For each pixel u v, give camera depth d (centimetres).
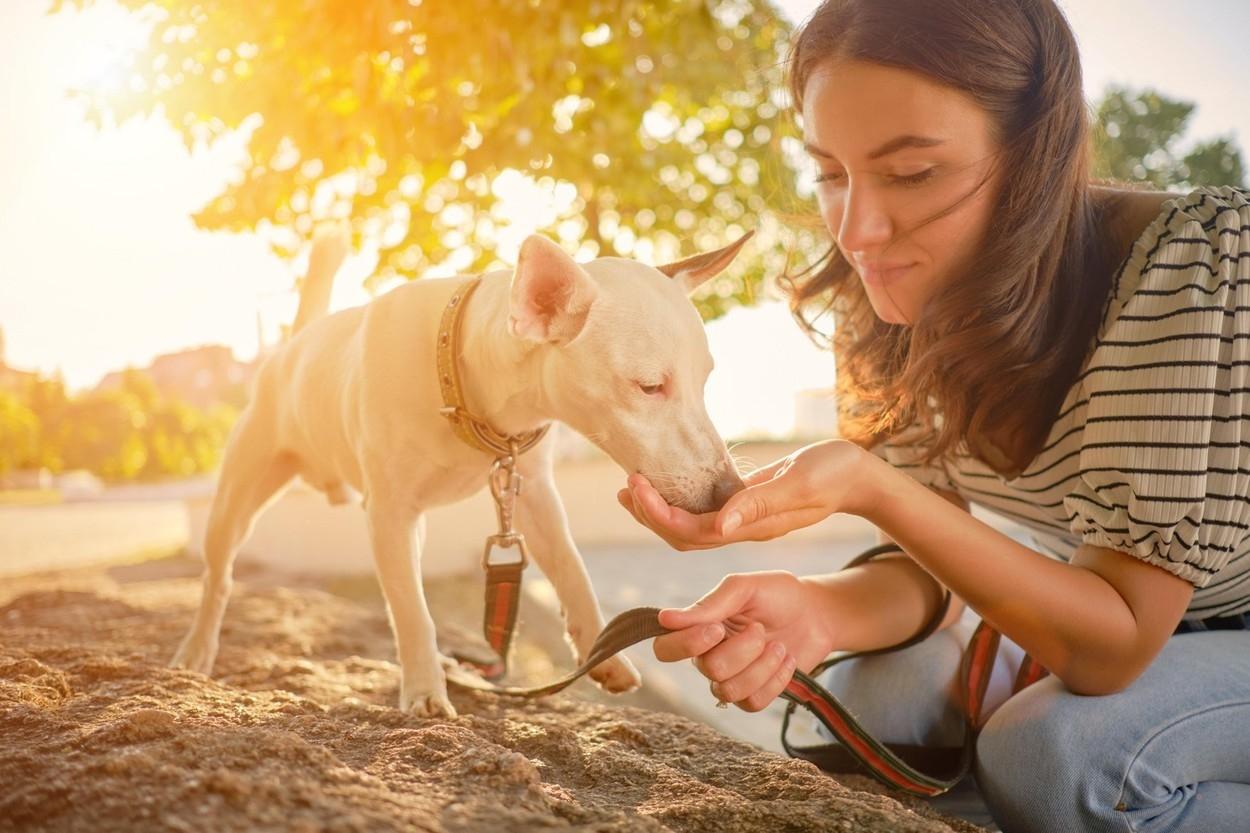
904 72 58
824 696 62
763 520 52
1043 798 61
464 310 79
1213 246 60
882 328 77
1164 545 59
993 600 58
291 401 96
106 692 67
